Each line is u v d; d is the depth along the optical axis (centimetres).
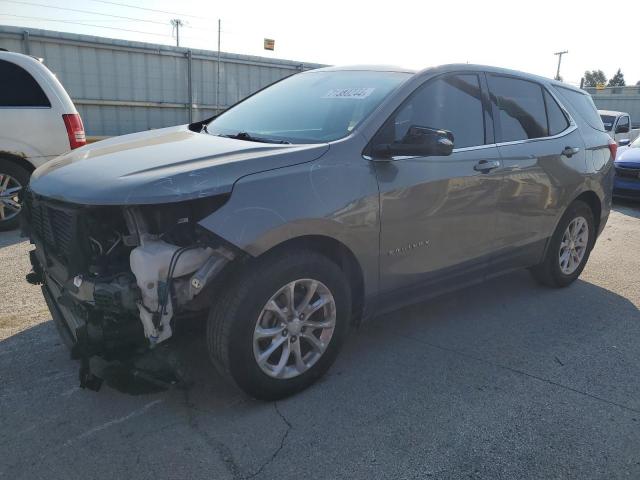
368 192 308
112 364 267
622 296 493
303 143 322
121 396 300
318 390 313
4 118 622
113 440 262
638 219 865
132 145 328
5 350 344
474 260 393
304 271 288
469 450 265
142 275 249
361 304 331
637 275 557
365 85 365
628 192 952
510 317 434
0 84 627
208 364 334
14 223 645
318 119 347
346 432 275
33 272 345
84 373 265
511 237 420
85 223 256
